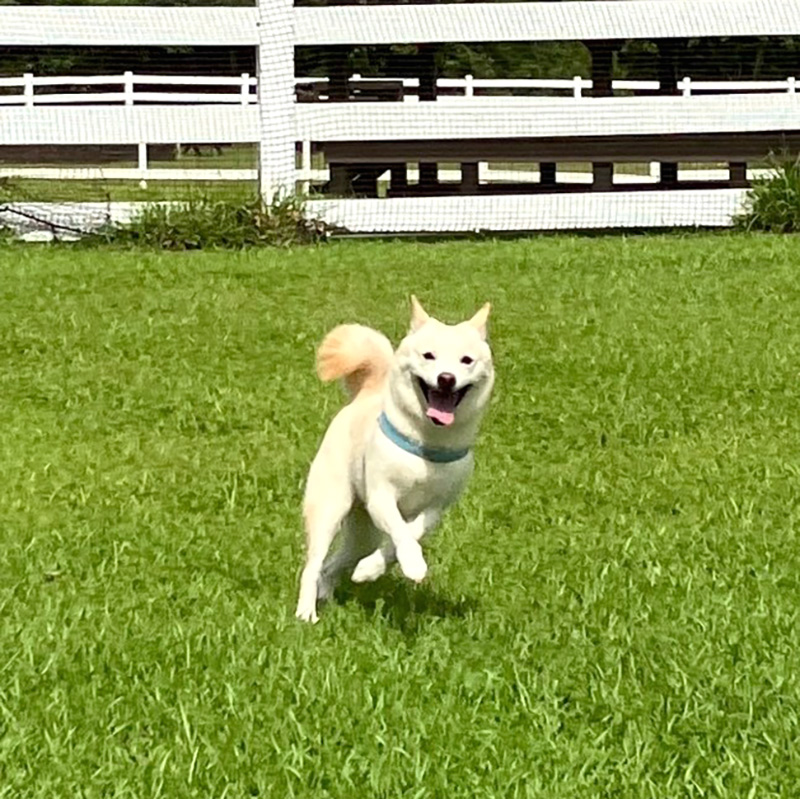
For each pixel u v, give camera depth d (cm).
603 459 819
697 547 664
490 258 1328
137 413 898
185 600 581
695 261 1320
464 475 542
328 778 424
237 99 1862
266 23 1450
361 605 585
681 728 460
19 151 2138
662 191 1532
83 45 1445
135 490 754
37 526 689
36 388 946
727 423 895
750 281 1252
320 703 470
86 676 498
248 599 585
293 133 1468
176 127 1464
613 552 657
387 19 1478
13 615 559
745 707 476
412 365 521
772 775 432
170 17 1452
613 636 540
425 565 516
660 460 816
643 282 1245
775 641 536
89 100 1891
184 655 513
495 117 1502
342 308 1148
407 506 541
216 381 960
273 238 1422
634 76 2070
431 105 1490
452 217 1493
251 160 2292
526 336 1078
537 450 836
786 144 1645
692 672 503
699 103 1518
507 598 591
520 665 507
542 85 1920
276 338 1068
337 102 1530
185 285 1214
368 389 575
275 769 427
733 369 1005
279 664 503
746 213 1513
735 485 773
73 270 1259
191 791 414
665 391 956
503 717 466
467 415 531
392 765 429
